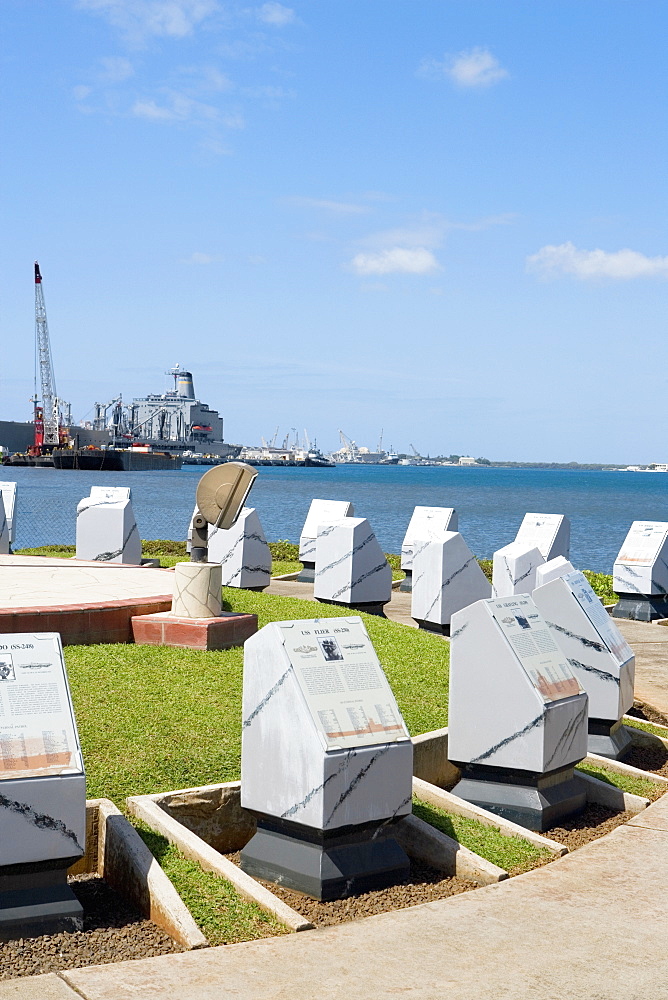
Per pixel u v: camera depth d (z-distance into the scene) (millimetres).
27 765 5535
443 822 7516
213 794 7172
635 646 16750
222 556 18938
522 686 7914
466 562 15695
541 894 6344
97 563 17062
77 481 128875
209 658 10445
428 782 8516
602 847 7316
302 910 6102
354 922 5848
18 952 5328
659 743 10477
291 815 6367
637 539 20578
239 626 11156
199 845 6387
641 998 4926
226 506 11164
